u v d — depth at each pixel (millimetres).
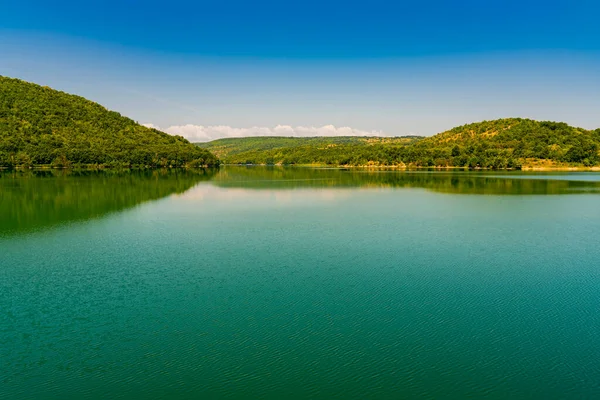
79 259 28406
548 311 19953
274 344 16781
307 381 14406
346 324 18500
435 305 20641
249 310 19953
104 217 44781
